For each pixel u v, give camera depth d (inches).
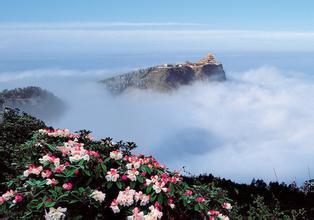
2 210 76.3
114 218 77.4
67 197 74.7
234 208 100.1
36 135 95.1
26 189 79.0
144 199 77.3
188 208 79.7
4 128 112.4
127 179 80.8
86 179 79.1
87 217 74.9
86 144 96.7
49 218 71.4
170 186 79.1
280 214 106.4
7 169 98.7
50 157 80.8
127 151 93.3
